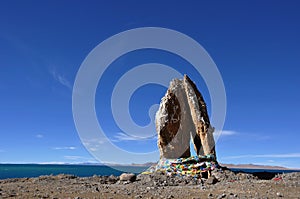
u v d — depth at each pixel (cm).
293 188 2138
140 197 1850
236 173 3161
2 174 10100
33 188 2228
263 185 2303
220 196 1834
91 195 1906
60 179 2986
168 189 2297
